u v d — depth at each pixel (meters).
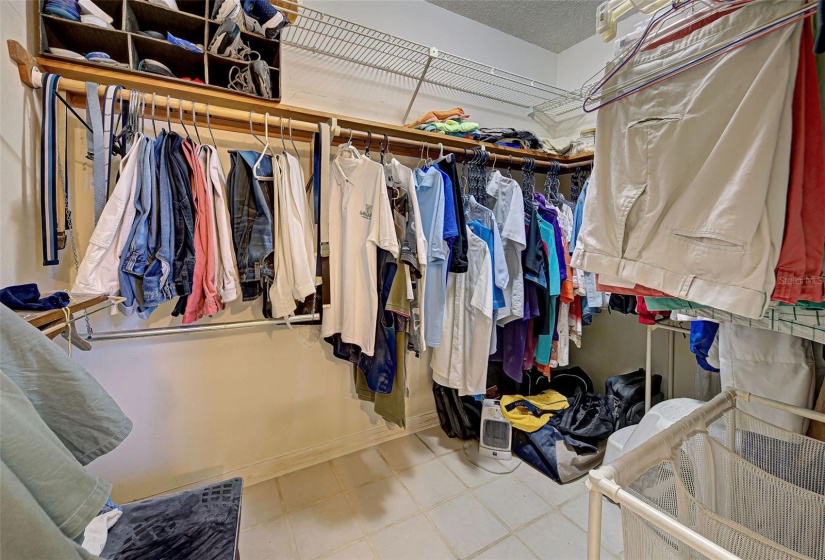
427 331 1.50
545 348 1.78
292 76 1.64
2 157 0.86
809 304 0.72
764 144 0.56
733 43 0.60
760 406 1.09
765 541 0.71
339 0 1.72
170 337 1.45
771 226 0.56
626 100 0.78
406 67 1.91
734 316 0.91
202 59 1.23
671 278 0.69
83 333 1.23
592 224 0.84
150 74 1.12
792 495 0.85
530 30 2.26
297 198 1.27
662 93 0.71
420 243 1.34
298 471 1.75
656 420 1.39
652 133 0.72
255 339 1.62
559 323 1.85
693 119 0.66
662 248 0.70
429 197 1.45
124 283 0.96
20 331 0.53
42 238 1.00
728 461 0.92
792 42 0.55
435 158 1.88
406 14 1.91
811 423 1.02
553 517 1.47
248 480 1.65
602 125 0.83
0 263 0.84
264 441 1.68
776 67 0.56
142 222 0.98
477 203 1.65
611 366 2.35
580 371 2.42
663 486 0.77
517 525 1.43
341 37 1.71
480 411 2.08
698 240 0.64
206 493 1.08
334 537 1.36
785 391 1.06
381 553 1.29
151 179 1.00
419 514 1.48
